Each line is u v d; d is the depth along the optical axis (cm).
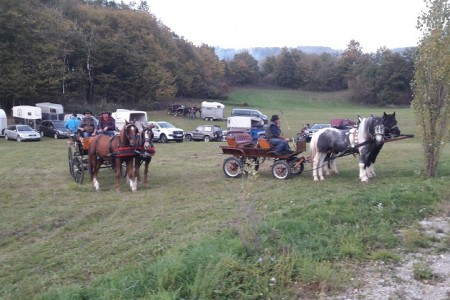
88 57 6819
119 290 558
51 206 1148
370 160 1333
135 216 1020
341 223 820
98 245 821
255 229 686
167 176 1625
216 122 5922
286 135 4297
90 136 1501
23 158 2423
